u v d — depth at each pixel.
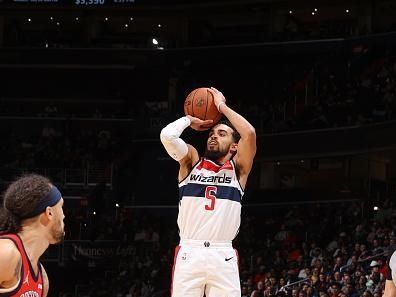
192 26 42.34
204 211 6.50
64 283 30.97
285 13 40.16
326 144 31.09
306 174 35.53
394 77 30.86
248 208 33.12
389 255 7.08
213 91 6.84
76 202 34.59
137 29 44.00
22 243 4.05
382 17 38.56
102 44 41.84
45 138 37.97
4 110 39.75
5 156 37.19
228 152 6.75
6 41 42.59
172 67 39.72
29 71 42.00
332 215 27.28
